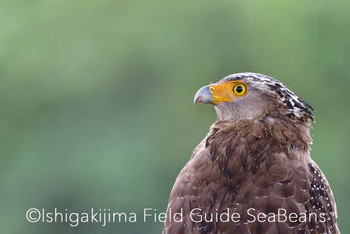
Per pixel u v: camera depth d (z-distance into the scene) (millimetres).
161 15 17859
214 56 17797
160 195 15750
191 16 17891
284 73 17516
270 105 6348
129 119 16984
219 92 6574
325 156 16672
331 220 6094
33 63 17312
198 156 6301
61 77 17219
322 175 6289
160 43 17672
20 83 17281
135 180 15672
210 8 17891
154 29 17719
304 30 17359
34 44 17422
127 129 16812
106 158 16078
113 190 15500
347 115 17156
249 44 17719
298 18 17359
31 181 16297
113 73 17234
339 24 17109
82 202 15609
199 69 17688
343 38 17109
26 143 16812
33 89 17219
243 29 17766
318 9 17266
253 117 6375
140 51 17500
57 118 16922
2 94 17172
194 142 17062
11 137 16906
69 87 17094
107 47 17453
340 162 16641
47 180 16172
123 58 17391
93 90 17094
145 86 17406
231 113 6543
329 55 17219
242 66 17797
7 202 16062
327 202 6109
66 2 17656
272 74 17594
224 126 6438
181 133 17078
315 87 17375
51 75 17250
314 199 5934
